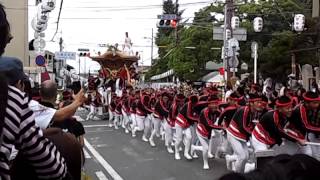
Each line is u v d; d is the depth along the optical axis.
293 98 12.86
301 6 47.97
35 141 2.43
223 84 28.52
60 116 3.97
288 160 1.40
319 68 29.33
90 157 15.13
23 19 35.28
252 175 1.39
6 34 2.44
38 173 2.60
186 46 57.47
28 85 4.60
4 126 2.22
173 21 31.03
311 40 33.97
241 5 47.47
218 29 30.03
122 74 35.50
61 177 2.66
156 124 17.75
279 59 36.94
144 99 19.28
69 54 42.28
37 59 22.39
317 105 9.52
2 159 2.23
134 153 16.02
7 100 2.21
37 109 3.92
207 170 12.66
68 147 3.40
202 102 14.09
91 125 27.02
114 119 25.66
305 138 9.93
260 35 45.69
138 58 36.72
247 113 10.89
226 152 13.08
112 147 17.58
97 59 35.53
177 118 14.42
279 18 46.16
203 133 12.76
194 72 57.66
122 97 24.55
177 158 14.56
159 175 12.12
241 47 45.62
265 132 9.89
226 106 12.85
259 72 40.12
